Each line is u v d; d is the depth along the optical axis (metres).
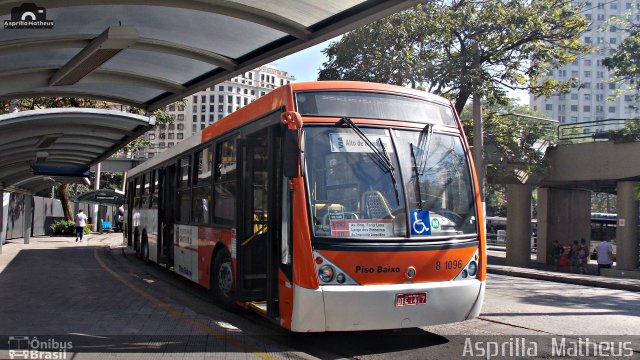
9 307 8.96
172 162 13.39
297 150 6.48
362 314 6.26
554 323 8.96
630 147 23.86
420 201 6.88
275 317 7.04
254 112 8.21
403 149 7.04
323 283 6.25
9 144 14.93
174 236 12.78
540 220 30.31
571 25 22.56
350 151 6.79
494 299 12.15
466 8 21.31
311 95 7.00
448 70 20.70
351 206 6.57
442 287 6.64
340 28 9.20
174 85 13.09
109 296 10.28
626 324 9.02
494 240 51.19
